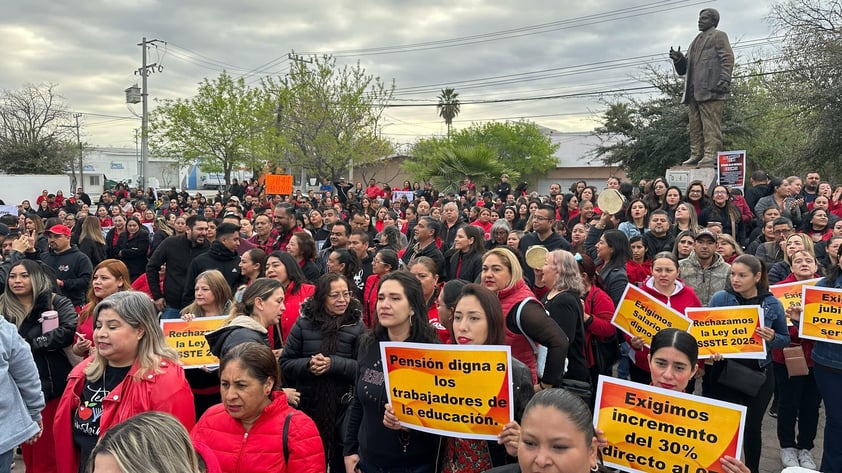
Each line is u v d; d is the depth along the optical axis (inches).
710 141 557.0
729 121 1077.8
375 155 1221.1
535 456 89.3
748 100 1101.1
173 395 133.6
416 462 136.9
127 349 136.0
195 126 1318.9
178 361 141.3
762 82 999.0
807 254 235.8
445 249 385.4
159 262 304.8
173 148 1375.5
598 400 129.4
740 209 413.7
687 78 569.3
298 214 451.8
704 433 120.9
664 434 123.8
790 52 772.0
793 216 400.5
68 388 143.8
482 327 133.3
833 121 741.9
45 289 194.1
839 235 297.0
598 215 420.2
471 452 129.0
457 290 169.8
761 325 188.4
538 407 90.8
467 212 584.7
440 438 134.1
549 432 88.4
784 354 200.4
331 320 174.6
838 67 730.2
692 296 220.2
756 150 1111.6
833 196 439.8
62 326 191.3
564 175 2064.5
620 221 401.1
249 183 1117.7
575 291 185.9
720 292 207.3
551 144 2060.8
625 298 206.7
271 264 219.0
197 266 277.4
